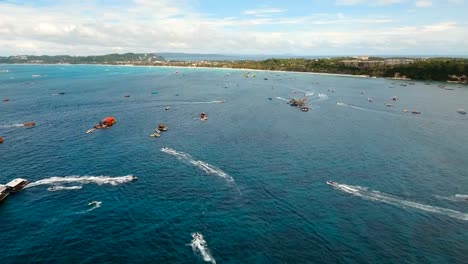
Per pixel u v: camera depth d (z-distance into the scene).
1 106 199.38
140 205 79.19
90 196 83.06
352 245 65.81
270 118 172.62
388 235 69.38
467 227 72.81
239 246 64.75
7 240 65.69
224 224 71.94
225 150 118.19
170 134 138.88
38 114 177.75
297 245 65.44
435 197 85.62
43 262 59.84
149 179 93.06
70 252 62.41
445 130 154.88
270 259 61.34
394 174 99.50
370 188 89.94
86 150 116.50
